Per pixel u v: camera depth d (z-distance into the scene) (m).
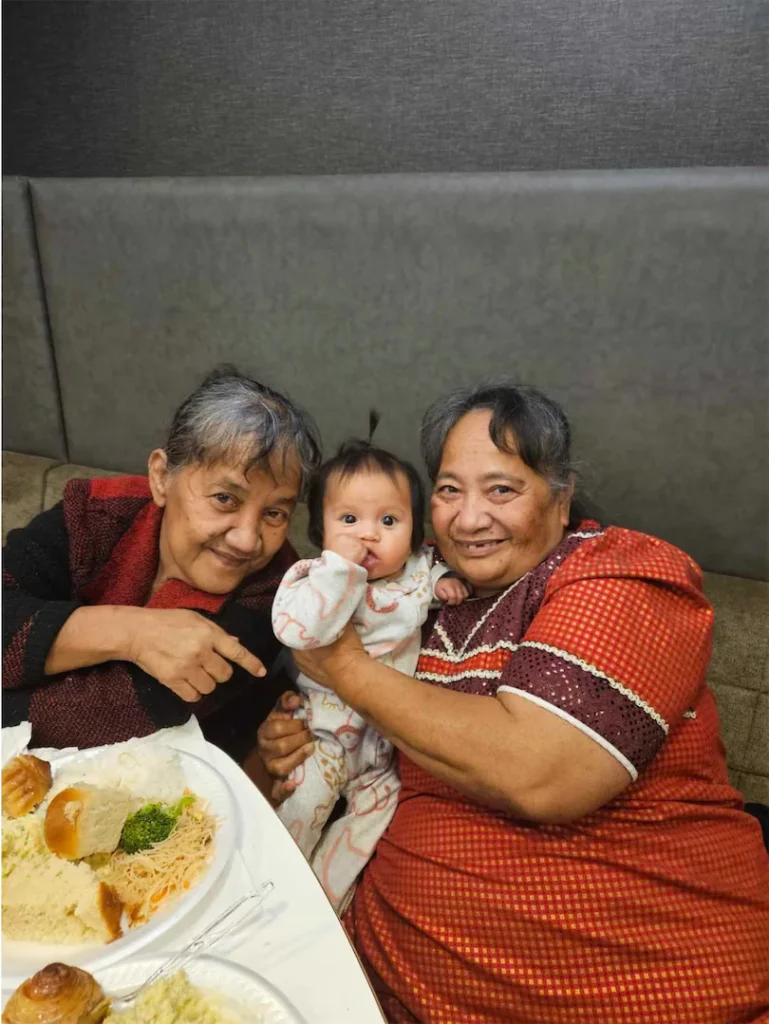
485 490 0.99
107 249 1.73
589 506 1.21
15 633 1.00
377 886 0.97
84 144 1.89
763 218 1.20
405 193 1.41
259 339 1.63
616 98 1.37
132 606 1.09
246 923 0.69
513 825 0.89
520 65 1.42
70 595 1.20
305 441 1.08
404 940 0.91
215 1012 0.60
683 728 0.93
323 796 1.06
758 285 1.22
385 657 1.02
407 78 1.52
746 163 1.32
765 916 0.90
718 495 1.33
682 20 1.30
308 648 0.92
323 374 1.59
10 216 1.79
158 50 1.73
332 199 1.47
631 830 0.88
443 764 0.86
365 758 1.08
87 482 1.24
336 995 0.63
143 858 0.76
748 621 1.24
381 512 1.05
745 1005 0.81
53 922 0.69
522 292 1.37
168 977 0.61
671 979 0.81
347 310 1.52
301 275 1.54
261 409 1.04
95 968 0.65
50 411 1.94
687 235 1.24
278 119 1.66
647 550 0.96
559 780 0.82
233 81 1.68
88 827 0.75
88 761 0.88
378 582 1.08
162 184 1.63
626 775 0.83
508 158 1.48
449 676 1.02
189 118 1.75
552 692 0.83
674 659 0.87
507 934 0.85
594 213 1.29
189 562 1.09
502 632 0.97
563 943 0.84
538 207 1.32
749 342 1.25
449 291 1.42
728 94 1.30
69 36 1.81
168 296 1.70
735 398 1.28
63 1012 0.59
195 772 0.88
